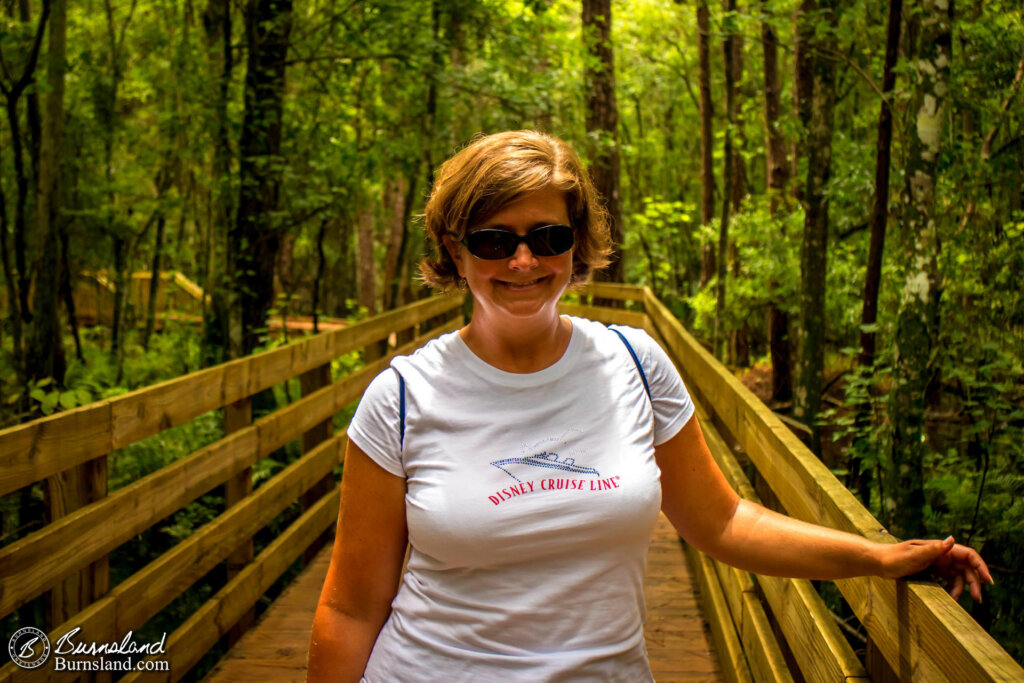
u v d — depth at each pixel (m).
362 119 11.40
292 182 8.55
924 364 4.25
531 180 1.47
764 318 12.59
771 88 11.23
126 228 10.48
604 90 12.70
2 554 2.21
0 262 7.89
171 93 10.23
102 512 2.67
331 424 5.34
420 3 8.98
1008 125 5.30
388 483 1.55
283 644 3.63
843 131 10.45
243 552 3.85
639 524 1.48
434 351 1.58
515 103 9.50
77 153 9.99
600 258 1.66
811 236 7.42
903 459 4.25
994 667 1.04
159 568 3.01
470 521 1.44
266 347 8.77
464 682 1.45
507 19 9.79
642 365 1.60
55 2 6.41
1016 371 4.76
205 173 11.75
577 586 1.46
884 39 7.41
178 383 3.23
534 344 1.55
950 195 5.38
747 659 2.79
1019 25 5.18
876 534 1.50
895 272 6.72
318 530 4.86
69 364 10.05
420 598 1.51
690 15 16.38
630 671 1.51
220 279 8.74
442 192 1.55
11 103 6.41
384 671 1.52
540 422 1.51
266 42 8.86
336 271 25.45
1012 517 4.25
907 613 1.37
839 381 9.18
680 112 23.02
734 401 3.25
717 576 3.74
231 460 3.67
